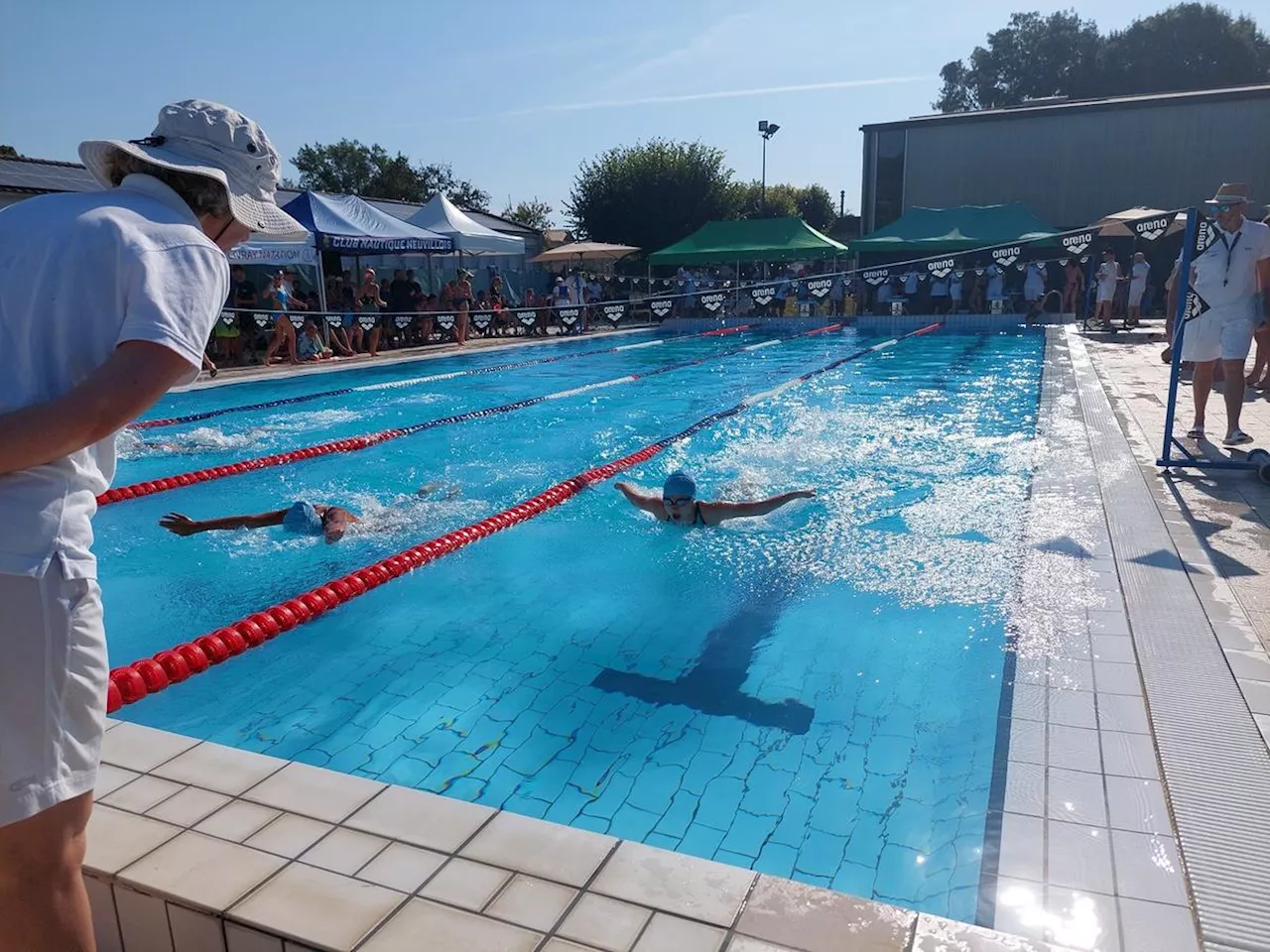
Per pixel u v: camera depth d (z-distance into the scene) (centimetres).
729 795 263
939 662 333
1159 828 207
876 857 230
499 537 523
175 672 353
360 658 370
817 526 507
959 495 548
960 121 2253
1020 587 365
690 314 2123
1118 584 361
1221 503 467
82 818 135
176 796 208
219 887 174
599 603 420
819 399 991
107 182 147
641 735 302
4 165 1244
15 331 121
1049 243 659
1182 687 273
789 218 2188
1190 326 581
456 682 346
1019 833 207
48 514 121
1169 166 2116
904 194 2352
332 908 168
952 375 1141
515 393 1115
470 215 2362
